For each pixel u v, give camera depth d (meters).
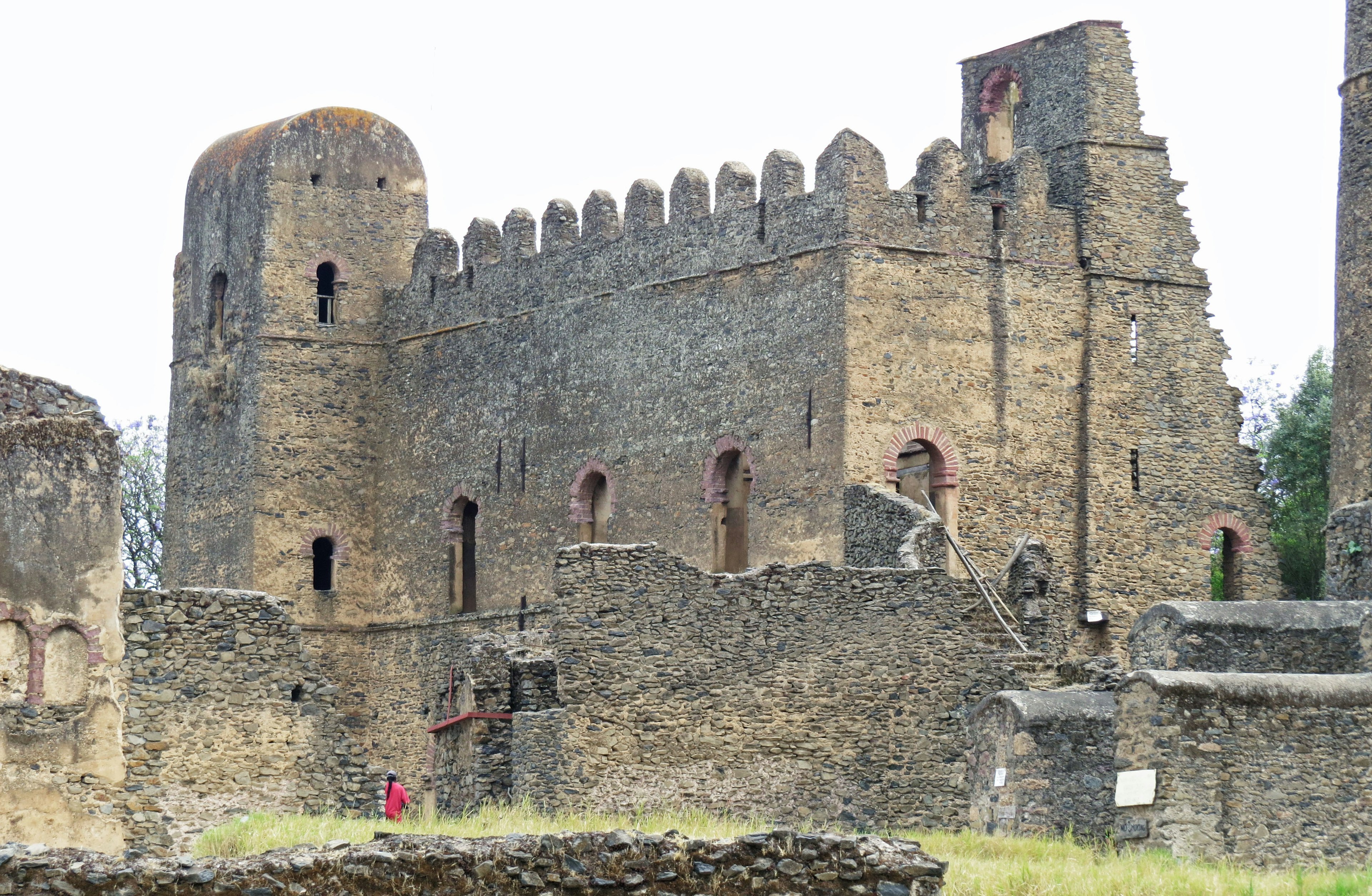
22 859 31.34
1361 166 62.09
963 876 39.50
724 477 67.81
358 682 77.19
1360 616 50.75
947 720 54.72
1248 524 69.00
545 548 72.44
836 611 54.75
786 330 66.25
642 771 53.16
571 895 31.81
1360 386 61.53
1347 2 63.03
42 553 40.47
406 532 76.88
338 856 31.70
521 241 74.69
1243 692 44.00
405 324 78.00
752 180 68.62
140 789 46.00
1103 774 48.22
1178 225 69.12
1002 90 71.75
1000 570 62.69
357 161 79.19
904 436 64.94
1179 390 68.62
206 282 80.25
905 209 65.88
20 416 40.69
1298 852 43.56
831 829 53.84
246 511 77.31
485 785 53.09
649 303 70.19
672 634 53.78
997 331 66.50
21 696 40.28
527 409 73.56
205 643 46.94
